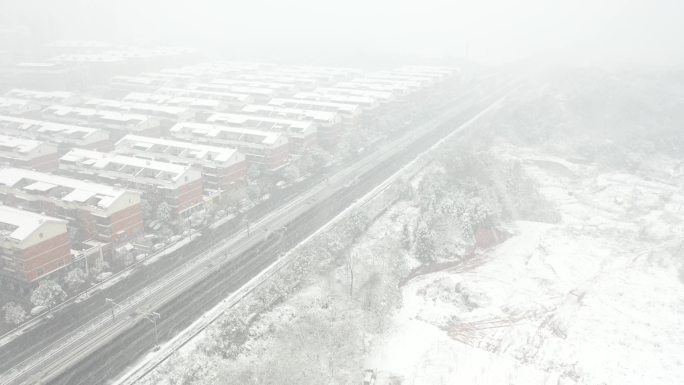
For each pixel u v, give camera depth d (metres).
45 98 185.50
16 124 157.12
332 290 90.75
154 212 114.00
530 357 79.69
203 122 174.62
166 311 84.75
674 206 128.75
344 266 98.31
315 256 97.75
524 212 127.12
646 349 80.94
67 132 150.00
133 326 81.06
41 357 73.94
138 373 71.50
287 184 137.62
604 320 87.44
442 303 93.56
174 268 97.31
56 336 78.31
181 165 119.25
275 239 108.25
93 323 81.44
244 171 134.38
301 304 87.62
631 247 111.56
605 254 108.50
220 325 80.00
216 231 111.94
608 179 146.25
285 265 96.81
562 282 98.88
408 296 95.31
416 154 159.88
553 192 140.00
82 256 94.94
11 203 110.81
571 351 80.69
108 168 122.69
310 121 161.88
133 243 104.00
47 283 84.75
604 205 131.75
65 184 109.00
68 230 100.25
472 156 132.12
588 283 98.50
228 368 71.75
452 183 122.44
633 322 87.00
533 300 93.44
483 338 83.94
